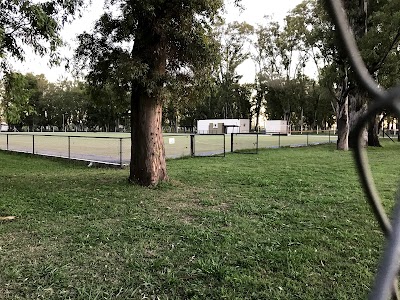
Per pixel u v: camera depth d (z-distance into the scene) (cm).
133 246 372
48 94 6334
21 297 264
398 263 54
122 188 698
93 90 775
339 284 289
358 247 372
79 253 351
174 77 689
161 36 671
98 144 2003
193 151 1419
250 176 864
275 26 4706
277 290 279
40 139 2538
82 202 571
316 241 388
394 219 59
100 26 694
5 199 590
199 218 486
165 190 684
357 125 70
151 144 736
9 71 786
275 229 435
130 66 626
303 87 4806
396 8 1577
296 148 1984
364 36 1596
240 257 342
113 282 291
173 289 281
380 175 884
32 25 647
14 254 347
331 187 722
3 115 806
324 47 1800
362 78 64
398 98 61
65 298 264
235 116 5828
